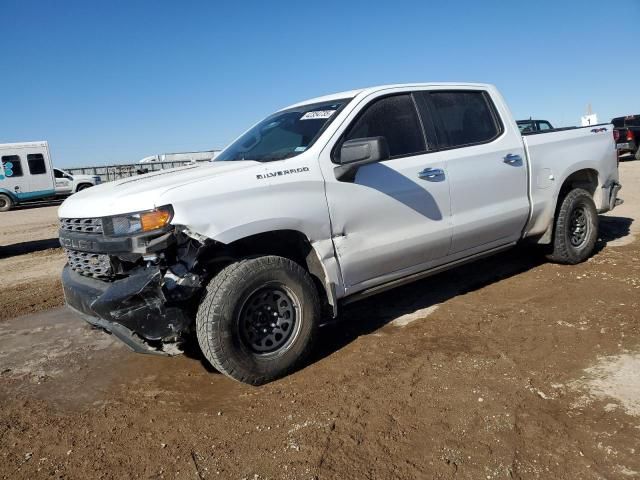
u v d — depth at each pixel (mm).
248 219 3479
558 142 5594
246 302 3459
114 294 3219
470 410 3062
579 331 4039
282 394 3461
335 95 4570
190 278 3350
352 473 2594
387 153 3584
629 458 2551
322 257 3820
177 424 3219
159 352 3482
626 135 22453
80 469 2840
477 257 5020
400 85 4559
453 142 4730
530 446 2695
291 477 2604
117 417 3387
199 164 4512
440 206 4461
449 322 4477
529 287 5250
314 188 3775
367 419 3061
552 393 3182
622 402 3027
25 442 3168
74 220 3807
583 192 5770
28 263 9891
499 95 5293
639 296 4688
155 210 3270
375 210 4062
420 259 4445
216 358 3391
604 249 6551
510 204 5035
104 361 4391
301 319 3695
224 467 2738
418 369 3635
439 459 2648
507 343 3939
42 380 4094
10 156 24094
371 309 5012
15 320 5828
